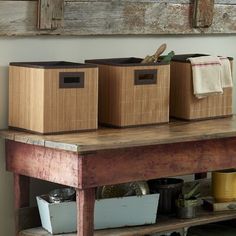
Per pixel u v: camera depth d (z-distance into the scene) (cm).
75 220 399
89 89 400
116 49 457
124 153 380
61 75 391
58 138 383
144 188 416
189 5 481
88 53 445
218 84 448
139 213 411
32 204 432
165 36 479
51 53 430
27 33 414
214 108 455
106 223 405
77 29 432
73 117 397
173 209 438
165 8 469
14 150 405
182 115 447
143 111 421
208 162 412
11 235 429
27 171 398
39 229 409
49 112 391
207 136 402
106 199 402
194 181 477
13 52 416
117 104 413
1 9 404
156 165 392
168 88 429
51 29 421
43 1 414
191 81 441
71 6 428
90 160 369
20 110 403
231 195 454
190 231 475
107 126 420
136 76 415
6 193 423
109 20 444
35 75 391
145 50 471
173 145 398
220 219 438
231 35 515
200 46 499
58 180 379
